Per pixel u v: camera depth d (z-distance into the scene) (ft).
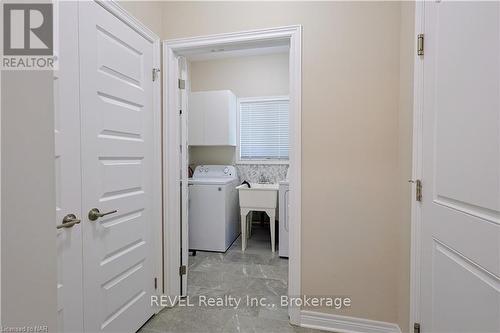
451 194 3.22
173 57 6.33
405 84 4.81
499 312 2.43
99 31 4.32
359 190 5.40
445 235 3.36
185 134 6.86
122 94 4.85
